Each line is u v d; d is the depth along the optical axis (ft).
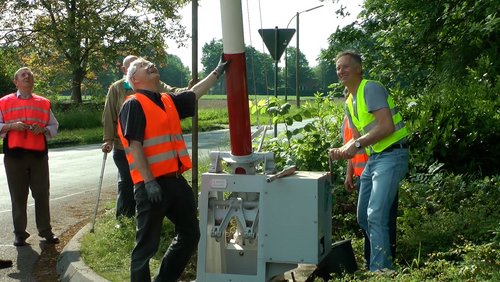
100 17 144.05
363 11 43.21
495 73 33.06
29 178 27.20
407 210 22.02
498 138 27.17
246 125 18.11
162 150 17.07
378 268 17.85
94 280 20.11
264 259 17.51
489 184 23.98
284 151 25.95
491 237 19.65
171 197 17.21
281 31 43.73
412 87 39.60
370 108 18.24
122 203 26.94
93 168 55.72
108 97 26.71
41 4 142.31
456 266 16.33
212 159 18.26
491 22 33.22
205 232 17.94
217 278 17.88
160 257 21.98
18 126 26.61
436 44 40.27
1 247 26.81
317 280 17.90
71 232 29.32
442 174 24.95
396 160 18.54
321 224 17.71
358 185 20.58
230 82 18.10
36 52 148.15
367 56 42.22
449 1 37.78
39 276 22.79
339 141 25.49
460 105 27.48
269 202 17.47
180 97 17.94
